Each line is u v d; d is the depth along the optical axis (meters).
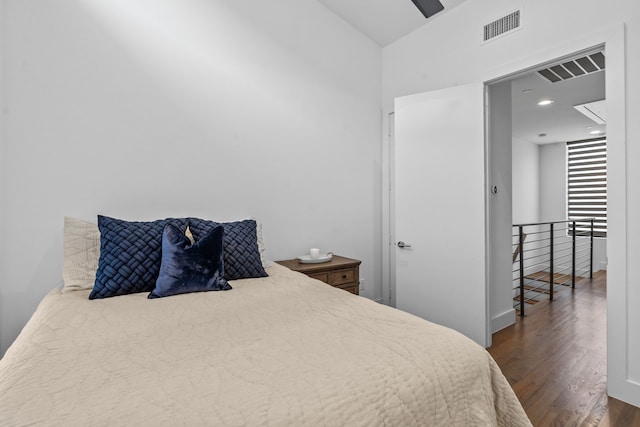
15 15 1.61
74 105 1.76
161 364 0.79
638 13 1.67
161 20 2.03
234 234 1.84
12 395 0.65
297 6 2.69
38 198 1.67
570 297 3.90
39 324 1.09
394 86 3.24
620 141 1.72
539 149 6.50
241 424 0.57
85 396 0.65
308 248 2.77
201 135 2.19
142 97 1.96
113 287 1.43
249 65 2.41
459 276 2.51
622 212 1.72
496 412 0.95
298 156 2.69
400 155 2.84
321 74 2.85
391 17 2.90
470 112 2.46
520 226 3.25
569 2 1.95
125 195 1.91
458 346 0.92
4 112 1.58
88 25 1.80
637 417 1.58
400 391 0.73
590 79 3.04
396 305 2.91
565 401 1.72
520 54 2.20
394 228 3.27
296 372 0.75
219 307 1.26
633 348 1.69
